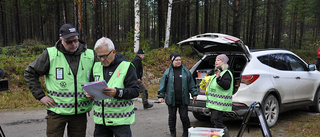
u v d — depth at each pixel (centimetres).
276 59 507
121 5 4406
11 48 1254
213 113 372
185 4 2503
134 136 436
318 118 538
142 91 660
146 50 1423
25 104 688
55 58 246
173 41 2716
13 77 856
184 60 1338
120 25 5203
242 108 416
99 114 242
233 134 438
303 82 549
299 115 574
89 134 437
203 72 475
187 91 403
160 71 1176
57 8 2102
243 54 456
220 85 355
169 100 398
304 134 424
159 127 493
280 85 482
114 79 239
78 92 250
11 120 525
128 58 1227
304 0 2986
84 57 259
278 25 2553
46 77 253
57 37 2114
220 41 407
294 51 2144
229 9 2541
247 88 422
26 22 3709
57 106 246
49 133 249
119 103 238
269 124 462
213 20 3378
